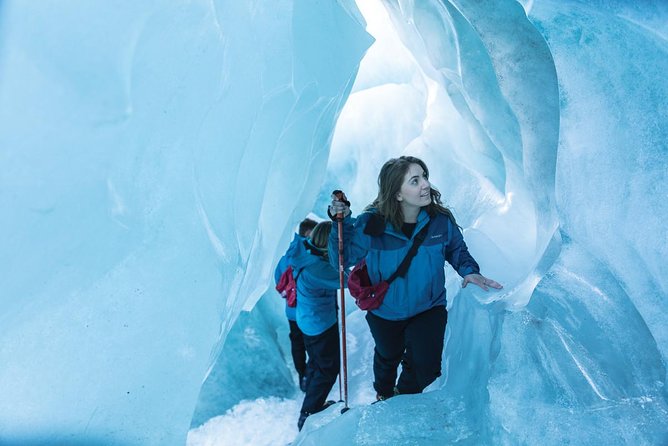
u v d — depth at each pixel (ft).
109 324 6.13
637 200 7.54
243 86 7.39
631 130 7.62
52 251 5.79
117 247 6.16
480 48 9.03
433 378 8.65
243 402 12.36
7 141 5.51
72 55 5.70
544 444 7.09
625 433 6.93
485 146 12.90
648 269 7.45
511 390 7.74
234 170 7.32
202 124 6.75
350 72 10.42
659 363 7.20
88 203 5.91
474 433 7.86
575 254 7.88
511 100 8.16
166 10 6.22
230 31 7.01
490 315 9.12
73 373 5.97
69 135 5.75
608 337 7.55
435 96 15.34
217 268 6.91
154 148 6.31
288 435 11.35
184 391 6.48
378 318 9.00
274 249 10.52
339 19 10.03
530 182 8.76
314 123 10.36
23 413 5.77
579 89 7.66
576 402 7.39
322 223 10.37
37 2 5.58
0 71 5.45
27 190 5.61
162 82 6.29
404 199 8.44
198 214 6.72
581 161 7.72
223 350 13.37
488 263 11.21
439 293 8.86
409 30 12.40
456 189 15.02
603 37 7.83
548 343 7.91
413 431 7.96
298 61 8.78
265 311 15.83
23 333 5.76
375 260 8.69
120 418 6.16
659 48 7.88
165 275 6.45
